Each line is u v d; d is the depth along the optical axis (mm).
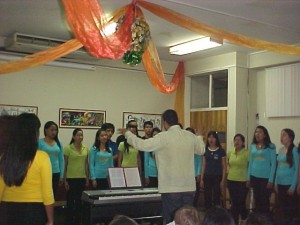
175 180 3615
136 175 4891
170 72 8414
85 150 5750
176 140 3648
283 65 6848
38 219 2471
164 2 4578
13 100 6746
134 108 8031
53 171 5281
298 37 6035
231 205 5820
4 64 4777
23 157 2379
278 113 6844
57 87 7160
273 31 5727
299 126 6547
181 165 3646
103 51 3598
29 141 2404
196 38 6359
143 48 4383
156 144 3586
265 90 7246
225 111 7637
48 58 4789
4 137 2398
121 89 7879
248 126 7363
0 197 2438
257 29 5641
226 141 7496
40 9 5145
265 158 5395
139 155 6035
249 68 7402
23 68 4809
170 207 3627
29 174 2434
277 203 5266
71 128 7277
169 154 3627
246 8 4781
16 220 2428
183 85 8430
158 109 8336
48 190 2488
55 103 7133
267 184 5363
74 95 7336
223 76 7895
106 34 3904
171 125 3750
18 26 5941
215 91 8055
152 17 5258
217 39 4793
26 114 2471
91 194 4539
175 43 6730
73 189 5590
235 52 7246
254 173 5473
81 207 5262
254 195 5527
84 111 7434
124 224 1762
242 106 7305
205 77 8391
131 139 3635
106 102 7691
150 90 8242
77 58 7227
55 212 6492
